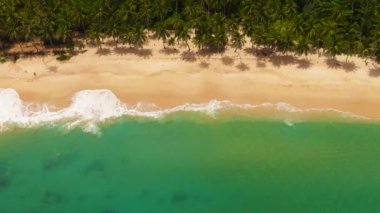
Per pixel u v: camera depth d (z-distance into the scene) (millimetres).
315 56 85562
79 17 87250
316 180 66688
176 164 70000
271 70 83750
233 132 73625
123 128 75250
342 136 72250
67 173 69812
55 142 73750
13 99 78750
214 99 79062
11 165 71062
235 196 65438
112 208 65062
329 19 84125
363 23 84312
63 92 81375
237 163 69438
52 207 65438
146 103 78812
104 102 78375
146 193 66750
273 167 68562
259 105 77625
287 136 72562
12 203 66125
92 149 72750
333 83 80875
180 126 75000
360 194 64750
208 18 86250
